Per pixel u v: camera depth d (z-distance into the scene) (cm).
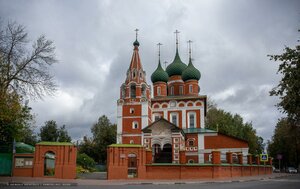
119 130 5359
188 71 6269
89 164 5772
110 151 3112
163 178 3173
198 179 3152
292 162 7800
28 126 3853
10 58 2952
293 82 1550
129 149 3147
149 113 5572
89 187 2138
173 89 6594
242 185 2434
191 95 6159
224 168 3500
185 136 5322
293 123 1966
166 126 4547
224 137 5312
